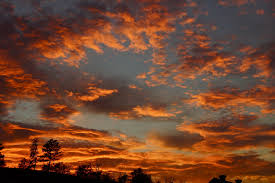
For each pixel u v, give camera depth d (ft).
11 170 151.64
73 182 147.23
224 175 173.27
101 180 189.98
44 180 136.36
